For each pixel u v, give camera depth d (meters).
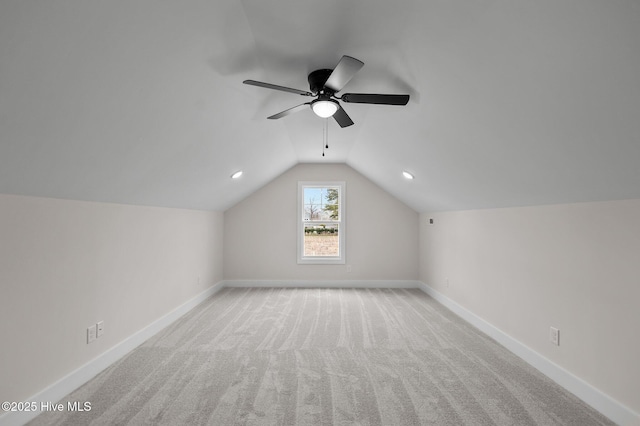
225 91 2.23
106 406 1.97
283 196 5.59
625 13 1.00
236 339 3.09
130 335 2.87
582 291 2.12
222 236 5.49
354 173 5.61
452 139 2.46
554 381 2.32
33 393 1.88
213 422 1.82
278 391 2.15
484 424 1.82
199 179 3.42
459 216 4.00
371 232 5.58
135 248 2.96
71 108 1.50
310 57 2.04
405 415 1.90
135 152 2.17
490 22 1.35
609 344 1.92
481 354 2.78
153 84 1.71
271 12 1.62
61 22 1.13
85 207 2.33
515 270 2.85
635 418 1.75
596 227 2.02
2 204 1.71
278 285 5.54
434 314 3.96
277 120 3.23
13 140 1.44
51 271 2.02
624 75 1.17
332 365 2.54
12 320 1.76
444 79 1.88
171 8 1.37
